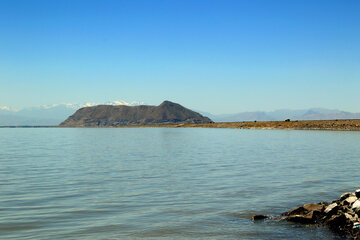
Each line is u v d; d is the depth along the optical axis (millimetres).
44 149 61094
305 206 16812
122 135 140250
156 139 98188
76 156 46719
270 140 83562
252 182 24969
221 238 13273
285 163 37000
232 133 135750
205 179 26547
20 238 13094
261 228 14500
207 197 20078
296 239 13312
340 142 72312
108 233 13703
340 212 15781
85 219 15680
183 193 21266
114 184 24594
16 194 21156
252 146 64625
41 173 30297
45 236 13320
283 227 14680
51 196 20578
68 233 13695
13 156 46812
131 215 16328
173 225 14758
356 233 13805
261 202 18766
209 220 15516
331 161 38562
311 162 37719
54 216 16172
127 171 31453
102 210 17250
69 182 25547
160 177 27734
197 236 13445
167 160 40938
